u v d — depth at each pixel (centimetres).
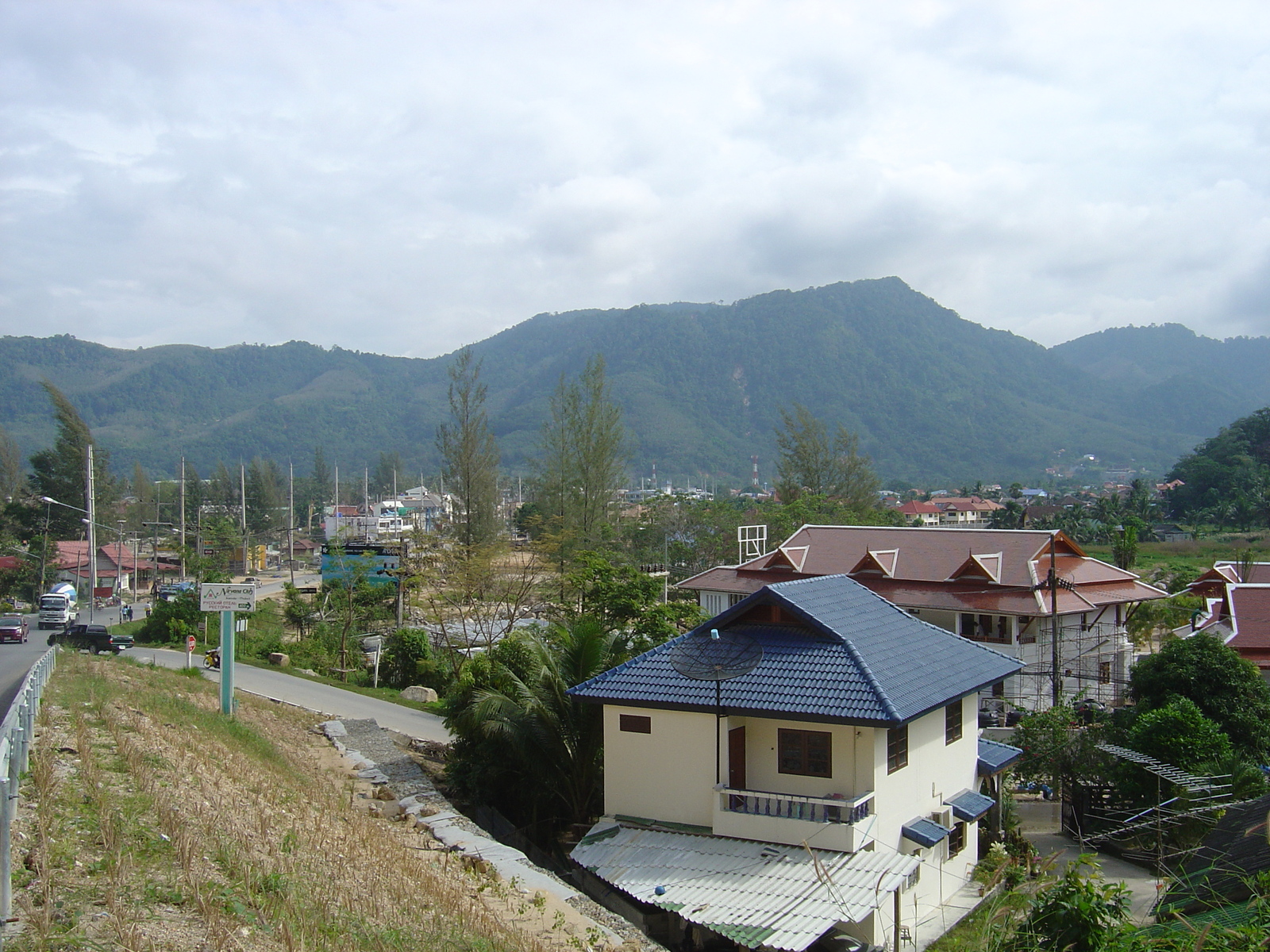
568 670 2258
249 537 11819
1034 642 3803
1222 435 14312
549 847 2062
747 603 2002
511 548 5088
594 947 1170
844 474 8631
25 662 3428
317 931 838
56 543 8112
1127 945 882
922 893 1877
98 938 709
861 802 1673
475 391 5569
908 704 1755
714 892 1558
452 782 2123
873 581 4309
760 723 1834
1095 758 2541
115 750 1325
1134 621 4803
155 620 4853
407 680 4238
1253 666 2808
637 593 3319
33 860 834
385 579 5591
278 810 1317
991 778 2355
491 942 1002
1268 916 897
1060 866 2205
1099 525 11469
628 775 1875
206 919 779
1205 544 10425
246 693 2944
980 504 17938
